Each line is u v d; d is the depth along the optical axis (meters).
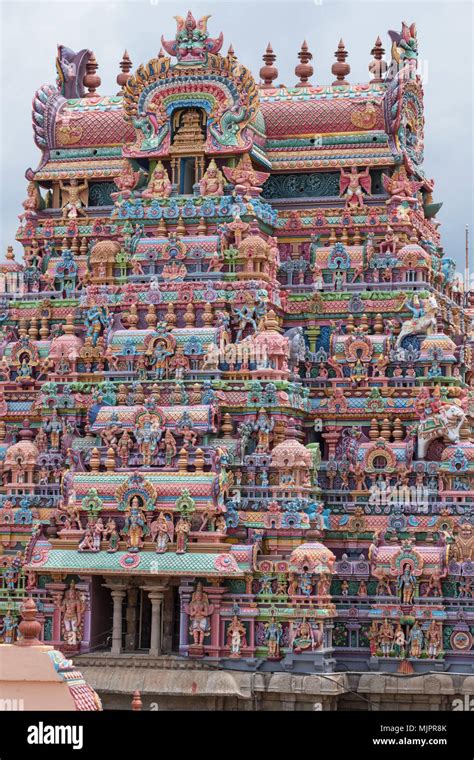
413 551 57.09
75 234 66.00
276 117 65.94
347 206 64.31
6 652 36.66
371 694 56.53
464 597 56.84
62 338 62.03
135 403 59.50
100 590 57.75
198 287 60.78
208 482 56.53
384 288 62.50
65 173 67.31
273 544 57.06
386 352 61.34
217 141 63.16
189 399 59.06
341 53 68.75
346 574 58.03
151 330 60.62
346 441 60.62
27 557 57.88
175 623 57.38
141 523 56.44
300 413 60.66
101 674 55.44
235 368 59.72
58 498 59.78
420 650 56.66
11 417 63.06
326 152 65.25
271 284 61.66
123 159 66.31
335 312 62.75
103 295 62.06
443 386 60.84
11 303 65.31
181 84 63.47
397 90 64.25
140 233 62.88
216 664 55.59
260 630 55.88
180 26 63.97
